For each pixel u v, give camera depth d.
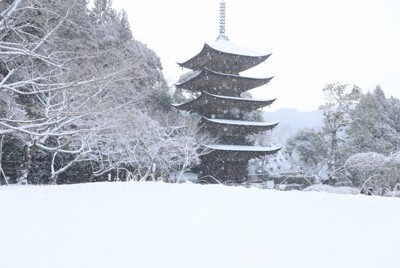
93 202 5.49
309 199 5.92
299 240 3.68
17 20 11.28
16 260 3.07
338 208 5.29
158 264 3.00
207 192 6.25
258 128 31.16
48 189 7.47
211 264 3.01
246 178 32.09
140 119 20.11
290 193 6.46
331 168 35.78
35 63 15.09
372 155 24.41
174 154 24.00
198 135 27.69
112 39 25.23
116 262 3.04
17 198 6.11
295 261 3.10
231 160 30.89
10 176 20.41
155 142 23.00
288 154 49.88
